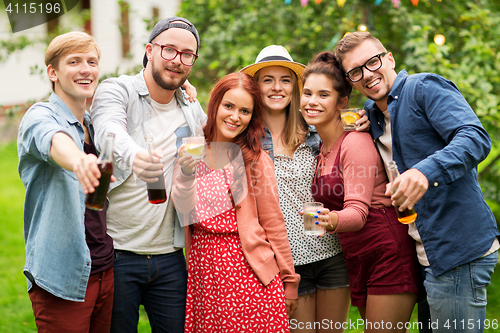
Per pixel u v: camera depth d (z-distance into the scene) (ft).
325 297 8.07
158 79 7.31
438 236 6.61
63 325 6.39
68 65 6.43
